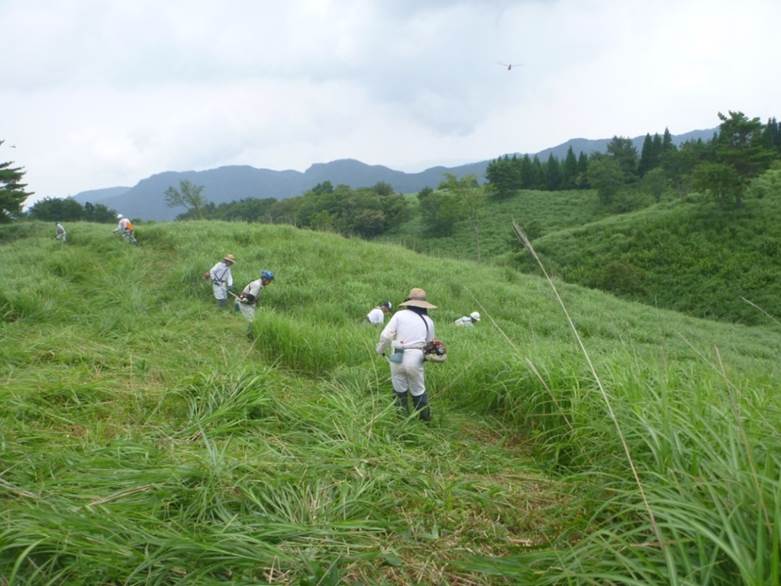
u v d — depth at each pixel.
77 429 3.51
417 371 4.51
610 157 78.94
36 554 2.02
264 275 9.15
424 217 70.75
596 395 3.86
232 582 1.96
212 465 2.80
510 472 3.53
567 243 41.72
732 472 2.04
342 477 3.07
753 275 31.58
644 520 2.24
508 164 80.50
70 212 78.50
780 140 81.25
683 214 40.88
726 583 1.79
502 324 12.27
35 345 5.36
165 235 16.00
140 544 2.14
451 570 2.30
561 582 2.02
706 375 3.95
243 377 4.48
